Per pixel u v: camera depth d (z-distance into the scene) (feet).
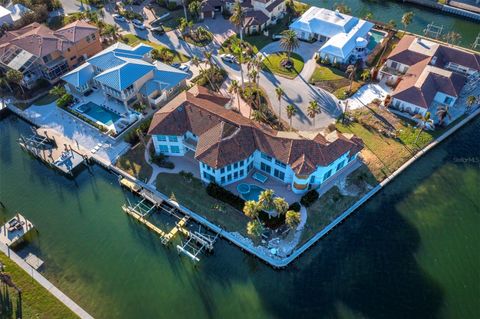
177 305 196.75
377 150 262.26
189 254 213.46
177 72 309.63
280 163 234.17
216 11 409.28
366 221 228.02
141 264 213.66
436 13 406.82
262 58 347.15
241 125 240.94
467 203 236.02
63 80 317.83
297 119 286.05
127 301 199.00
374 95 305.12
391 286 200.34
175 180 248.52
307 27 363.76
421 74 296.92
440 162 258.16
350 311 191.93
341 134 249.34
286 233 218.79
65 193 250.57
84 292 202.69
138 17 401.08
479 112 289.53
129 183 248.73
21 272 209.46
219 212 230.27
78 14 403.13
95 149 271.49
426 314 190.60
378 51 349.41
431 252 213.87
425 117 265.54
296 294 198.59
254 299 197.47
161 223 231.71
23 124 300.40
